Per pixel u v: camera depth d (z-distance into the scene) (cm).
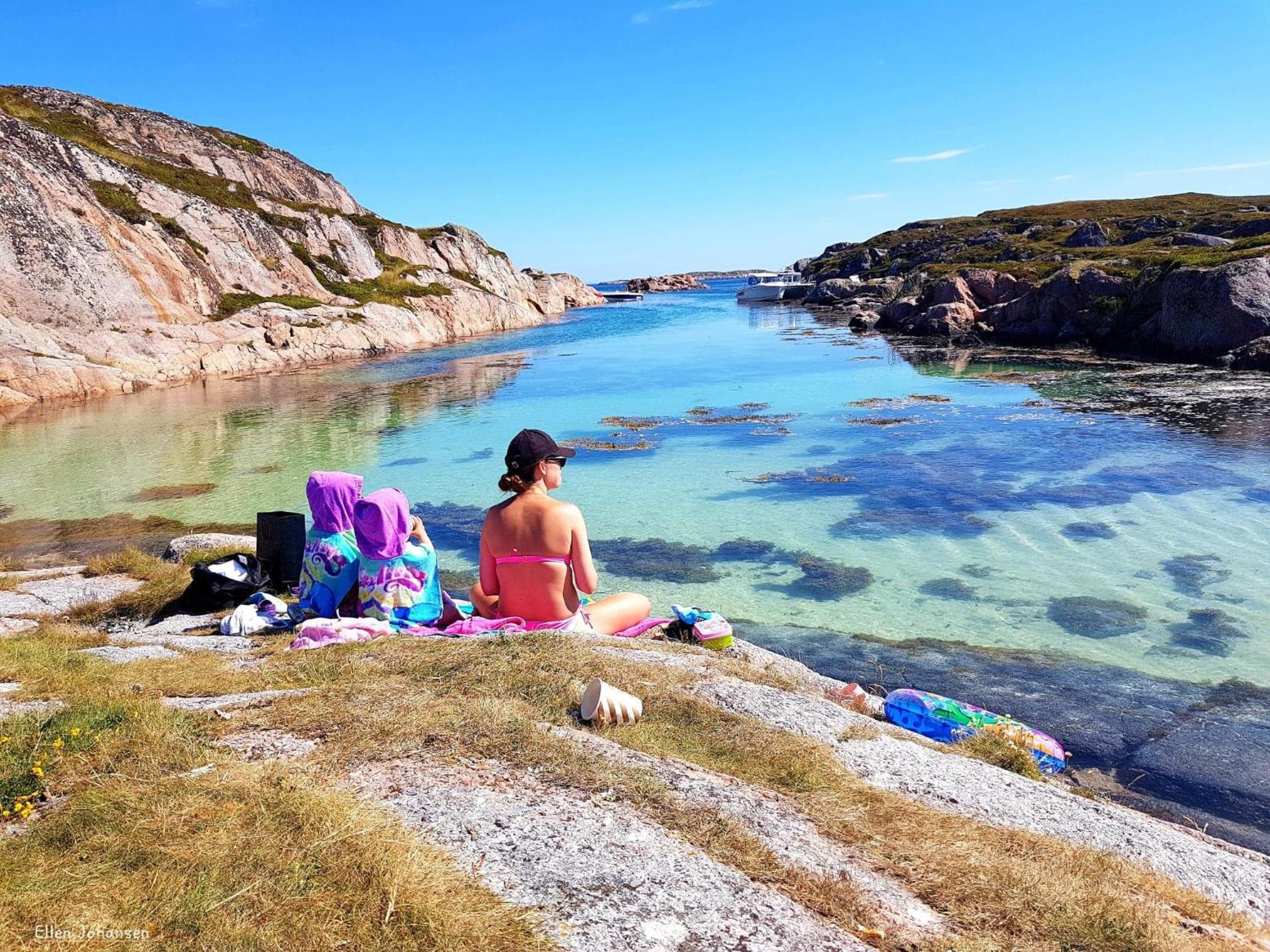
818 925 283
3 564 1220
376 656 536
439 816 324
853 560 1286
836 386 3136
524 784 357
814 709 533
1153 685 851
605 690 450
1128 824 448
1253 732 753
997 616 1052
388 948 239
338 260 5922
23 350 3169
